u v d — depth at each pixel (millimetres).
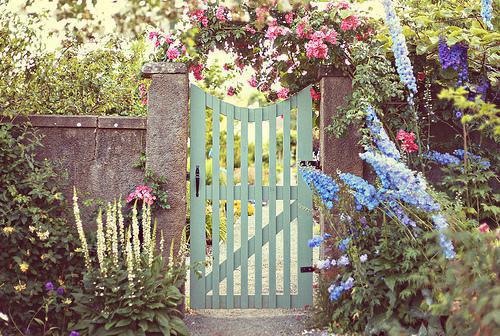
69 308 4918
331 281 5102
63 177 5230
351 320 4883
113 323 4551
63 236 5000
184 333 4715
